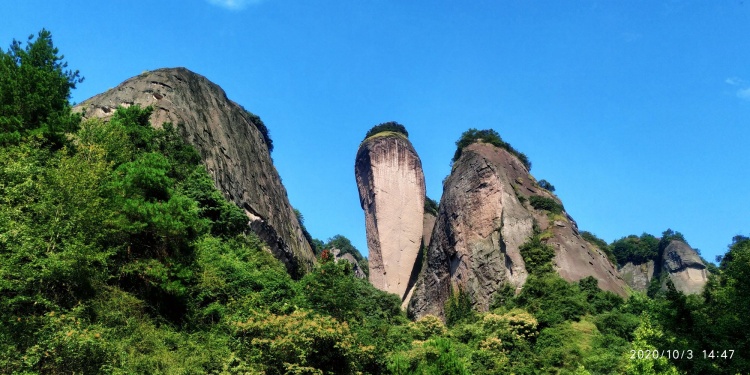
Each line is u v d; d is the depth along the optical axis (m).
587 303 60.75
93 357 17.81
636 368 24.81
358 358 26.41
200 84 58.44
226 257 32.34
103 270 22.06
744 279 25.09
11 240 18.61
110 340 19.42
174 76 54.03
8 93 29.41
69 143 29.03
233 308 27.22
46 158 26.11
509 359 47.69
